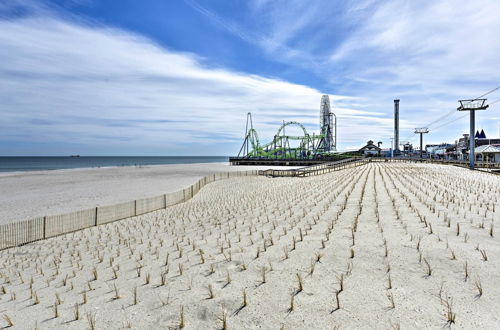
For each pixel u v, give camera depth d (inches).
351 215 486.0
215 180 1850.4
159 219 741.3
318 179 1441.9
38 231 657.6
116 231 646.5
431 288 219.3
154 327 201.2
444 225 371.2
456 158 3644.2
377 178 1189.1
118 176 2824.8
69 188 1779.0
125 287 279.3
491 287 209.5
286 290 239.0
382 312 196.5
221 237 449.7
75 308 241.4
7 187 1846.7
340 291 229.5
